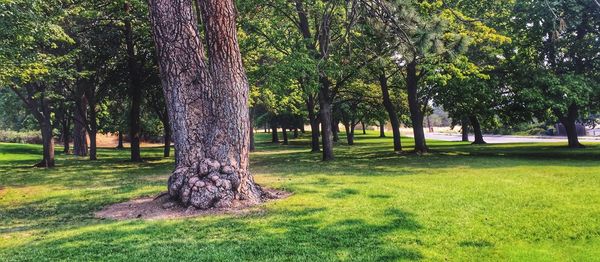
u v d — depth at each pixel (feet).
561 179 35.99
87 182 45.52
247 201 27.81
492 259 16.37
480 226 20.75
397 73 84.99
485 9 68.90
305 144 142.61
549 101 60.08
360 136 197.06
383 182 37.32
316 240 19.10
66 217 26.45
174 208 26.91
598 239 18.38
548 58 68.33
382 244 18.31
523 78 65.77
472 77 65.10
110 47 73.72
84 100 90.12
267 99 95.71
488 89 65.98
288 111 129.18
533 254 16.81
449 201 27.07
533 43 67.56
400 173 44.98
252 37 61.52
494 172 42.96
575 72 65.92
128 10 70.90
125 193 35.73
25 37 44.62
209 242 19.19
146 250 18.20
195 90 28.30
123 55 76.74
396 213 23.99
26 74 50.75
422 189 32.37
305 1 57.47
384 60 48.39
